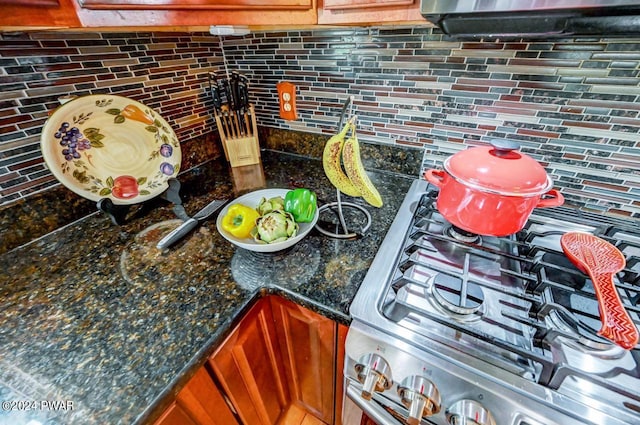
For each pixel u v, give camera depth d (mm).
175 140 897
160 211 854
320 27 813
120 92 831
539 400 392
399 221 754
